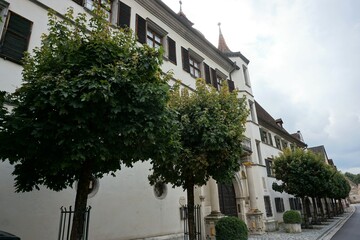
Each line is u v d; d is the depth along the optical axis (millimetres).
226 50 24328
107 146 4945
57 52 5273
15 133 4574
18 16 8148
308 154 20359
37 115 4828
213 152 8062
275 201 23000
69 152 4570
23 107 4867
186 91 9406
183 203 12055
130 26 12195
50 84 4527
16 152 4766
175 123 6184
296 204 28344
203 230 12867
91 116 4648
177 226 11367
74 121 4645
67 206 7844
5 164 6848
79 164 4844
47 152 4820
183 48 15695
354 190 99688
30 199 7133
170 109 6035
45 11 8992
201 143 8102
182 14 19062
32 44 8258
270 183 22953
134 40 5938
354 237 14523
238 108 9070
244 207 16984
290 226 17219
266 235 15719
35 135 4395
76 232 4941
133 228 9602
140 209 10086
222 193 16234
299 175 18969
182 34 16016
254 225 16359
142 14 13352
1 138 4551
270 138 26750
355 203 96812
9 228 6609
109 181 9352
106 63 5238
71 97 4477
